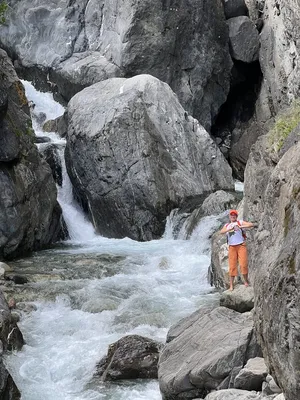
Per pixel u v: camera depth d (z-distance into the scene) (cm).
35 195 1898
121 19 2550
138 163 2030
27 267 1636
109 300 1354
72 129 2162
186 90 2575
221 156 2256
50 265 1656
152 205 1997
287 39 2483
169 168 2105
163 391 999
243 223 1248
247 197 1398
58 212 2023
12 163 1848
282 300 777
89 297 1371
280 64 2545
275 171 1061
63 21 2764
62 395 1057
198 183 2141
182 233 1920
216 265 1438
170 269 1605
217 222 1781
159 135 2134
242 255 1238
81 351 1164
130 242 1992
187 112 2409
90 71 2600
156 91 2208
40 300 1366
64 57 2727
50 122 2561
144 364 1088
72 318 1298
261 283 864
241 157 2638
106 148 2062
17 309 1320
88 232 2133
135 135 2064
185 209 2006
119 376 1081
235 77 2734
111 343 1169
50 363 1137
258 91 2725
